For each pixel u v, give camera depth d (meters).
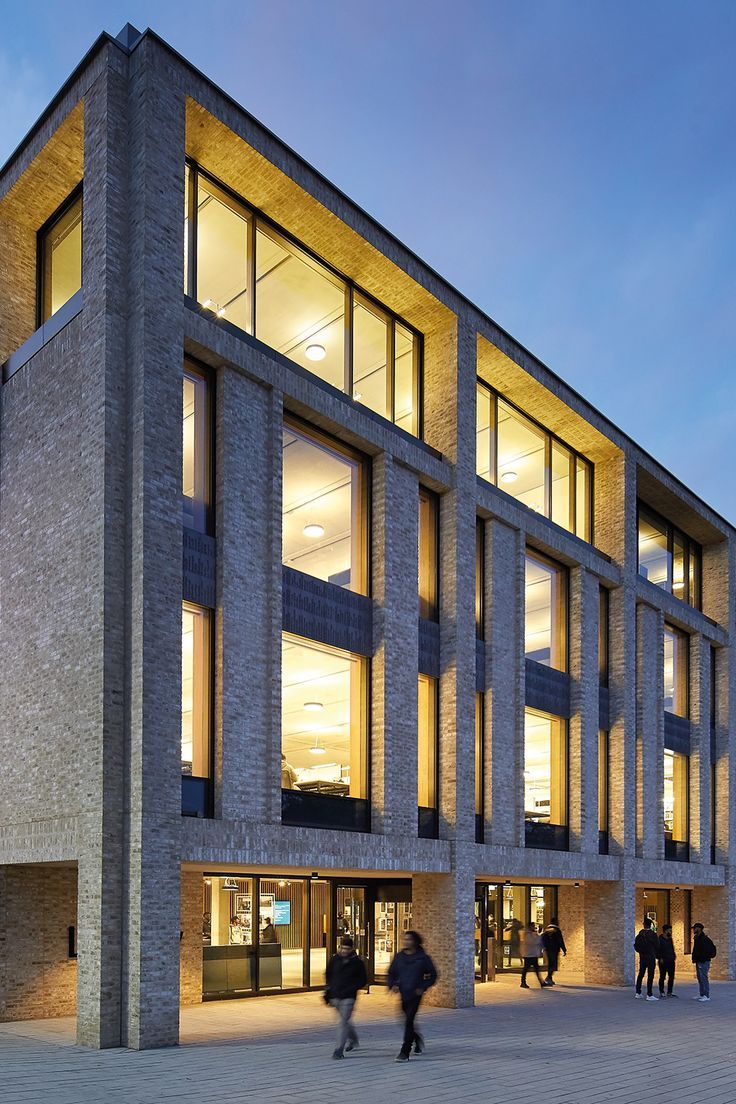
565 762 26.16
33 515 17.09
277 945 20.84
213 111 17.19
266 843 16.33
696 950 23.56
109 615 14.88
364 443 20.27
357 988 13.60
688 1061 14.20
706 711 33.62
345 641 19.33
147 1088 10.94
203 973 19.33
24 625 16.91
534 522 25.20
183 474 16.61
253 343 18.31
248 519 17.31
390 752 19.62
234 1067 12.38
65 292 18.73
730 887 33.16
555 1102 11.04
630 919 26.78
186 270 17.62
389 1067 12.73
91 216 16.30
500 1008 20.33
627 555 28.84
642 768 29.27
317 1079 11.74
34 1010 16.70
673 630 33.31
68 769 15.17
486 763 22.70
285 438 18.83
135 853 14.12
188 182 17.95
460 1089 11.48
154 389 15.53
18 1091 10.62
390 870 19.16
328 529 19.47
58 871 17.41
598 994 23.86
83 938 14.19
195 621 16.34
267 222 19.56
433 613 21.94
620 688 28.11
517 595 24.41
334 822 18.53
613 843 27.19
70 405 16.41
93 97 16.55
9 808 16.55
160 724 14.67
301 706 18.41
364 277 21.41
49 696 15.91
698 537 35.69
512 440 26.62
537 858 23.44
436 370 23.06
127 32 16.72
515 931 28.41
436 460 21.98
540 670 25.41
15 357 18.41
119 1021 13.87
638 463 29.88
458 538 22.02
